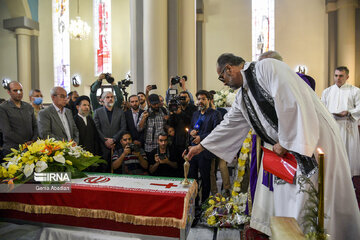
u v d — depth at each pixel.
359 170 4.45
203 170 3.36
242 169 3.25
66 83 12.73
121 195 2.02
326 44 9.85
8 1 11.80
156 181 2.29
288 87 1.61
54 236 2.16
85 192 2.08
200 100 3.47
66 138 3.25
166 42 5.53
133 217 1.98
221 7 10.82
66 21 12.60
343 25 9.29
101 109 3.85
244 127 2.19
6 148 3.47
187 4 5.53
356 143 4.44
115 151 3.50
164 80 5.43
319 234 0.98
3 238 2.14
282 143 1.64
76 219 2.15
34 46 12.41
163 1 5.38
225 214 2.92
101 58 12.52
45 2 12.62
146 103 4.84
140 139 3.88
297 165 1.72
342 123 4.50
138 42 5.68
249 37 10.64
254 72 1.81
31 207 2.18
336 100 4.63
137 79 5.68
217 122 3.41
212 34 10.88
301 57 10.11
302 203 1.65
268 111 1.78
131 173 3.48
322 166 0.98
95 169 3.36
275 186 1.88
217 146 2.21
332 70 9.74
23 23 11.78
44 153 2.27
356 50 9.29
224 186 3.64
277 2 10.34
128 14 12.29
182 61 5.58
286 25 10.26
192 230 2.80
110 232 2.09
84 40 12.67
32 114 3.83
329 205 1.65
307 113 1.59
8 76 12.25
